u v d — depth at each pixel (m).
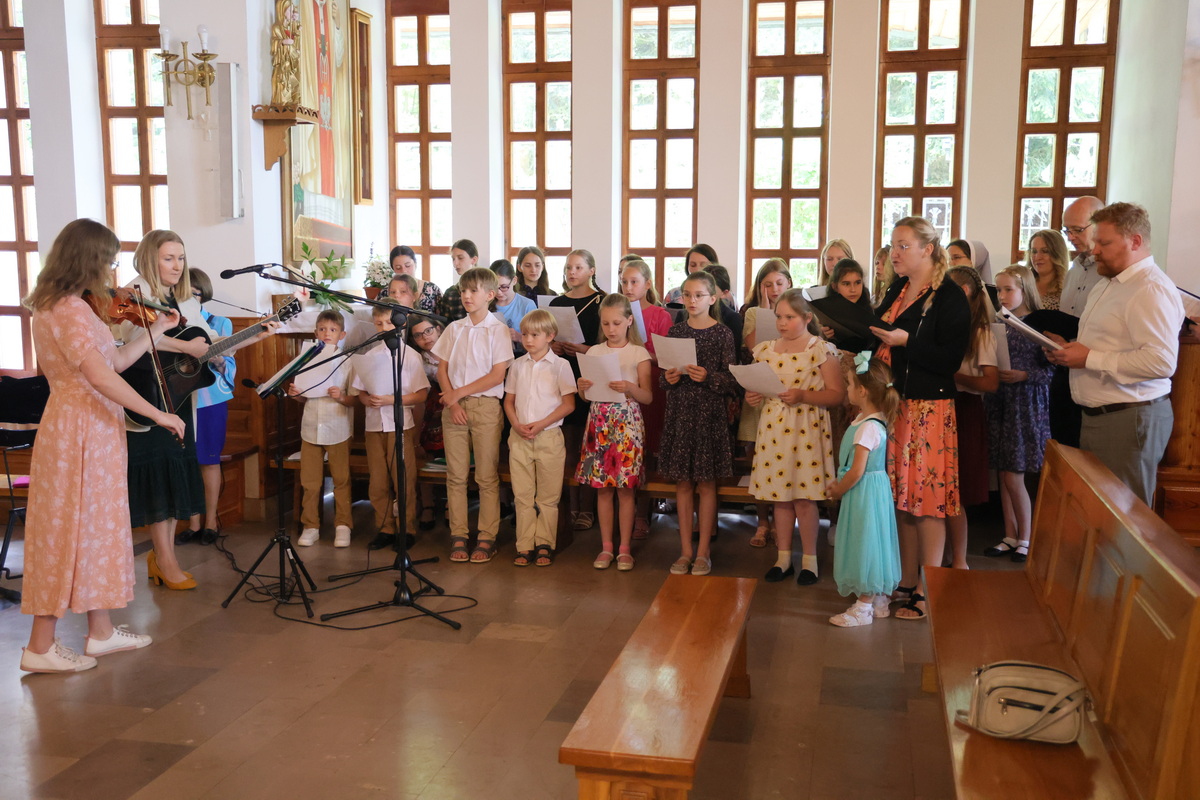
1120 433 3.48
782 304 4.37
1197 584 1.65
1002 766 1.95
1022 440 4.71
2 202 7.91
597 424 4.67
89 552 3.42
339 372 5.12
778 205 7.80
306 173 6.45
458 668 3.48
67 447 3.37
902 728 3.00
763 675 3.41
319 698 3.22
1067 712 2.02
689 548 4.69
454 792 2.61
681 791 1.96
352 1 7.30
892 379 3.98
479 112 7.80
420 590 4.33
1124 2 6.99
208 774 2.71
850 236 7.40
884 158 7.62
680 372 4.48
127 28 7.18
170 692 3.27
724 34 7.41
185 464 4.36
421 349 5.44
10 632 3.88
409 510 5.21
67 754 2.82
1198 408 4.32
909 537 4.12
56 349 3.34
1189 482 4.37
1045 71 7.30
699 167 7.57
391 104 8.30
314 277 6.20
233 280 5.84
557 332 5.12
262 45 5.89
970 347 4.11
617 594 4.34
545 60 8.00
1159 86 6.07
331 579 4.53
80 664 3.46
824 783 2.66
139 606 4.16
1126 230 3.34
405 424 5.11
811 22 7.57
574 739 2.03
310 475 5.14
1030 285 4.84
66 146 7.12
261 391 3.91
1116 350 3.41
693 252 5.85
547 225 8.20
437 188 8.36
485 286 4.79
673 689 2.30
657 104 7.87
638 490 4.85
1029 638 2.63
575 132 7.70
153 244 4.24
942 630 2.69
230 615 4.05
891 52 7.50
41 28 7.04
